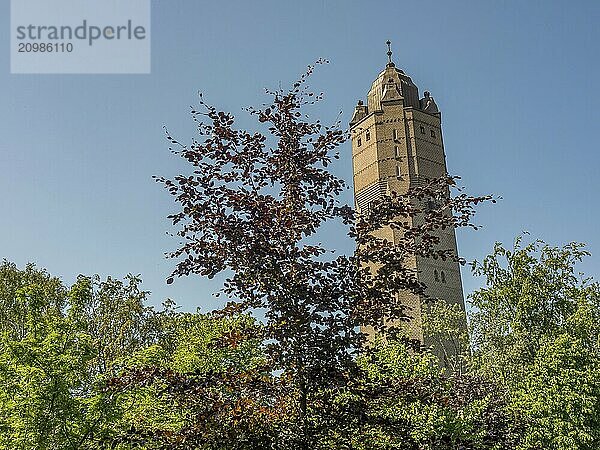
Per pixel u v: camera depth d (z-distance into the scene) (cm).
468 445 1193
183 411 1186
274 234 1023
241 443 934
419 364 2092
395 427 978
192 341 2614
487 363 3725
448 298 6675
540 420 2922
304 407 965
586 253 3931
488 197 1048
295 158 1086
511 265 3966
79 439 1484
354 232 1048
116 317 3491
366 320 994
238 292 1010
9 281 3775
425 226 1041
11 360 1548
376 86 8106
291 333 952
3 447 1464
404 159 7562
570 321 3709
